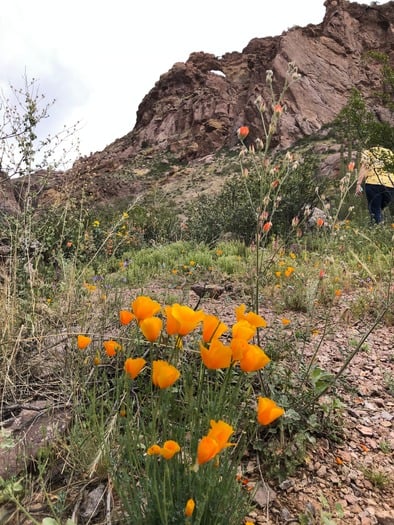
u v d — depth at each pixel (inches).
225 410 63.6
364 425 95.0
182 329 50.9
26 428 76.2
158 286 227.3
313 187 426.9
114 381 84.0
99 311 116.3
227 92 2871.6
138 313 56.1
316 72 2027.6
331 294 187.9
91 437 68.3
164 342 88.8
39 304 108.6
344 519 67.3
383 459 83.8
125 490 55.4
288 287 192.5
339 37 2206.0
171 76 3262.8
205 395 73.8
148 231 481.4
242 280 231.8
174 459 52.4
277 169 91.9
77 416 74.0
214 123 2544.3
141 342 92.0
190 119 2837.1
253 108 2156.7
